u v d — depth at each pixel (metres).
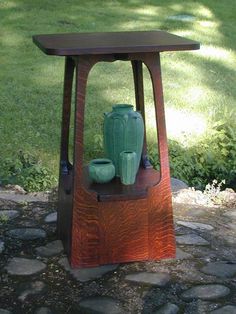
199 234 3.26
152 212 2.88
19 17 8.52
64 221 3.00
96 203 2.80
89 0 9.61
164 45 2.64
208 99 6.13
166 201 2.89
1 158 4.41
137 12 9.21
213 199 3.89
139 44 2.67
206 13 9.45
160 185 2.87
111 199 2.80
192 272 2.84
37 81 6.35
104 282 2.75
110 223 2.83
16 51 7.33
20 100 5.74
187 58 7.38
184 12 9.41
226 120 5.22
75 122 2.72
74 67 3.09
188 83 6.58
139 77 3.15
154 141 4.95
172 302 2.61
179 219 3.48
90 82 6.40
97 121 5.32
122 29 8.32
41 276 2.79
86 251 2.84
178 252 3.02
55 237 3.16
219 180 4.58
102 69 6.87
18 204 3.60
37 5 9.10
